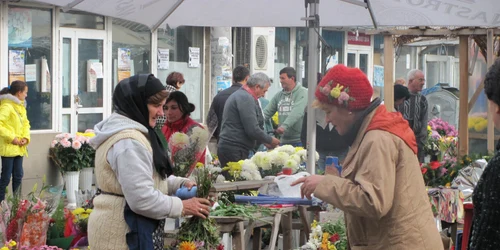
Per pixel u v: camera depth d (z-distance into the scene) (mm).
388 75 8477
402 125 3980
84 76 13203
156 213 4160
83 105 13227
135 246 4133
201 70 15523
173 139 5094
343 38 19703
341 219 5910
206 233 4859
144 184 4094
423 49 22344
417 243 3898
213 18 7172
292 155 7414
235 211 5445
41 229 5352
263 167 7336
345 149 8445
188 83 15289
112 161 4121
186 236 4832
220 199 5914
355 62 20266
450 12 5914
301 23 7137
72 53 12969
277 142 9117
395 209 3916
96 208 4246
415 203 3926
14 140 10609
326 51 6371
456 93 14594
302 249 5742
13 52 12016
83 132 13227
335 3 6746
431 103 14570
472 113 9688
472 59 9406
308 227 6070
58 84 12703
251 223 5656
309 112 6387
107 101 13617
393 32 8461
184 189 4730
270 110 10789
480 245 3074
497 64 3127
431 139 10031
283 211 5688
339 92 3980
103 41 13492
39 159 11914
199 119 15500
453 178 7012
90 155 11922
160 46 14648
